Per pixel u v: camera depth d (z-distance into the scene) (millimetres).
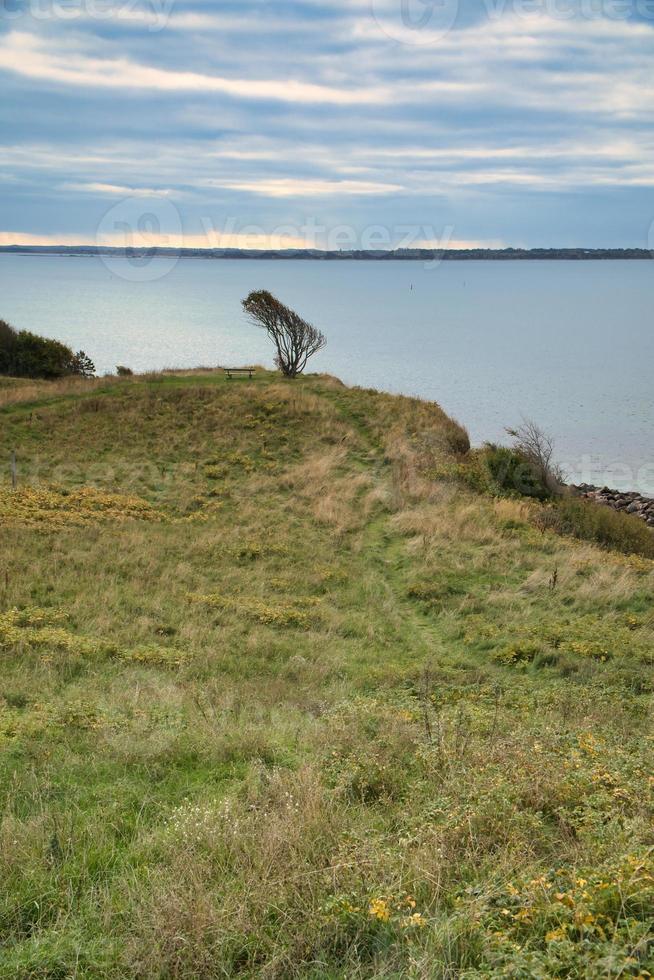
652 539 26625
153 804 6848
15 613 14828
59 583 17188
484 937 4141
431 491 27484
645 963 3793
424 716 9562
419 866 4930
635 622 16844
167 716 9781
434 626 17188
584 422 66688
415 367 102375
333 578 20031
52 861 5527
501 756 7199
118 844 6012
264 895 4797
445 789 6508
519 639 15500
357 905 4664
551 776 6496
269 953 4379
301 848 5375
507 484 29734
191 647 14227
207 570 19828
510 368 101938
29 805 6668
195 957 4332
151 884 5090
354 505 26469
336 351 121188
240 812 6059
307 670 13547
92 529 21953
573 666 13961
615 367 103438
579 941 4098
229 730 8977
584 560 21469
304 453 31312
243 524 24375
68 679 11859
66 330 155625
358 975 4160
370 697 11844
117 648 13469
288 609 17219
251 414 34625
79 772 7652
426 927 4391
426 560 21406
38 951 4469
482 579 20078
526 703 11445
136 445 31562
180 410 35125
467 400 77500
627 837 5191
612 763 7027
